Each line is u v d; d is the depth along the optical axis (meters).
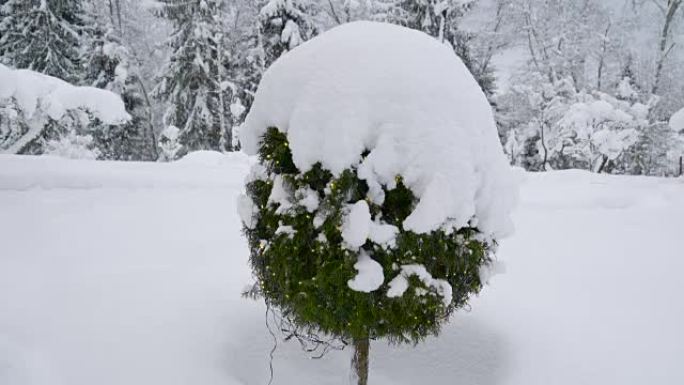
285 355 2.51
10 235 3.86
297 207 1.86
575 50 17.14
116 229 4.31
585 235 4.87
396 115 1.79
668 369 2.30
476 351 2.53
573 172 9.47
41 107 6.52
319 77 1.88
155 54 22.25
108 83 17.27
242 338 2.53
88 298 2.66
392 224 1.84
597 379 2.23
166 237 4.18
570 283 3.42
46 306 2.54
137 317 2.51
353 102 1.79
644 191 7.25
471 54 18.86
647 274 3.62
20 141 7.08
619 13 17.97
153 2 17.14
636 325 2.74
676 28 17.39
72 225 4.32
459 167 1.79
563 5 17.83
